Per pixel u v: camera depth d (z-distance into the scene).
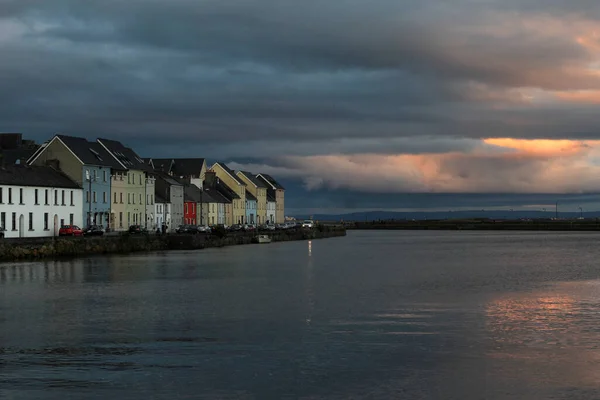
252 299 63.06
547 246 176.75
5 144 162.12
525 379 34.84
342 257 127.50
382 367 37.00
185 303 60.06
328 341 43.34
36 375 35.44
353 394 32.53
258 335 45.31
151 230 165.25
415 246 178.38
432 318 51.94
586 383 34.16
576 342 42.97
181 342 43.16
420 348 41.34
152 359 38.69
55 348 41.41
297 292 68.75
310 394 32.53
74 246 111.56
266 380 34.59
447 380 34.66
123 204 153.38
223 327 48.22
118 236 128.25
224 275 86.12
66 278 79.00
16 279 77.56
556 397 32.19
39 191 122.62
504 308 57.22
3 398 31.86
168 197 178.00
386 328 47.72
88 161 138.88
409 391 32.97
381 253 143.62
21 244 103.06
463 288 72.94
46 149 137.88
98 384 33.94
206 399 31.86
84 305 58.53
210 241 158.50
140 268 93.06
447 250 157.25
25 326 48.56
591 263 112.88
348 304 59.78
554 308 57.16
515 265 108.31
